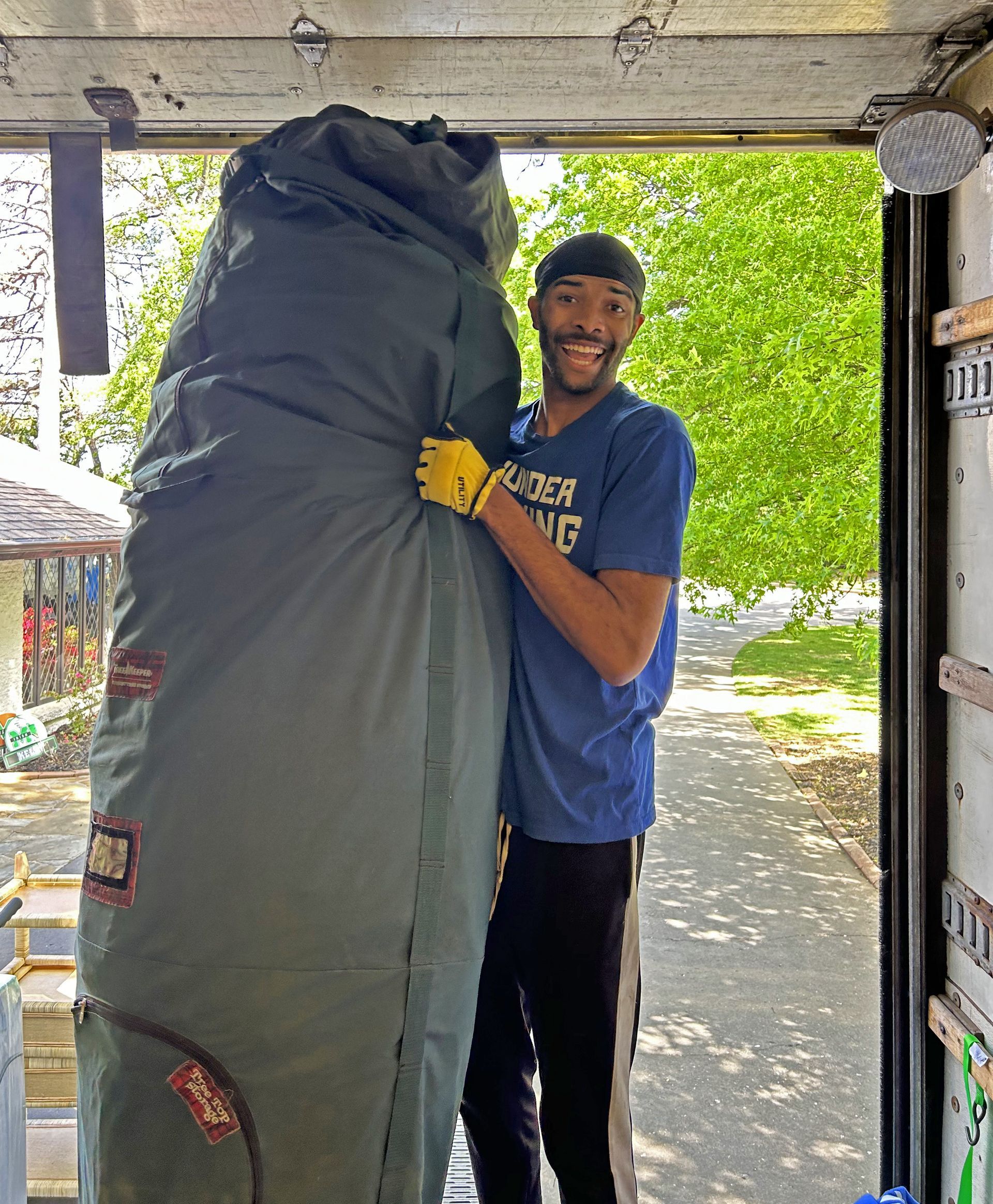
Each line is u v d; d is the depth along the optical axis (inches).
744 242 269.9
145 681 59.7
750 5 69.5
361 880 58.1
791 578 279.1
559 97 83.3
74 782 375.2
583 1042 74.5
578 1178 74.9
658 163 316.8
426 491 64.6
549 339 76.9
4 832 311.1
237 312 64.5
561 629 68.2
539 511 76.4
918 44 74.7
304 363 63.0
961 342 77.3
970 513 77.2
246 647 58.3
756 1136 140.9
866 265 261.4
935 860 82.0
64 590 486.3
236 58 77.8
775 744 400.5
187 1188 57.1
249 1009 56.2
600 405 77.8
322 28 73.4
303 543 60.0
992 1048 73.0
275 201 65.7
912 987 83.1
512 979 78.4
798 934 218.4
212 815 56.7
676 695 506.6
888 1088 86.3
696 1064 161.2
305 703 57.8
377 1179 59.4
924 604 81.5
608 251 75.4
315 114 86.6
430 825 60.9
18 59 78.5
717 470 286.2
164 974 56.7
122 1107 57.6
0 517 373.7
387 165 65.6
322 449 61.7
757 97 82.9
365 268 63.7
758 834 288.4
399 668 60.6
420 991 60.2
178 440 64.6
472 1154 82.1
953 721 80.7
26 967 123.7
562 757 73.0
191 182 700.7
